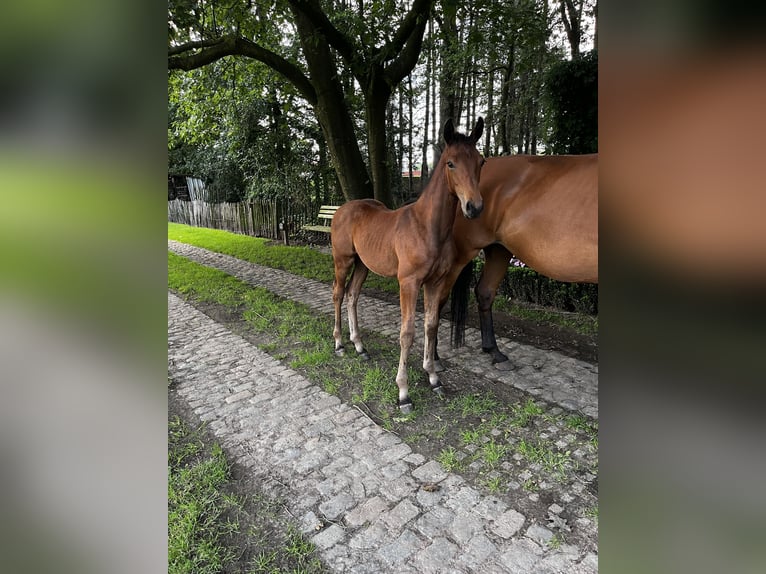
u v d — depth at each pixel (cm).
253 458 232
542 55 855
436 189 253
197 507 195
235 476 218
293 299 539
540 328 409
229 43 570
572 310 449
